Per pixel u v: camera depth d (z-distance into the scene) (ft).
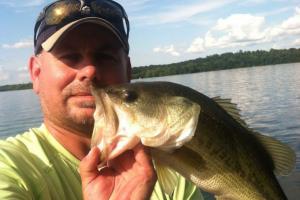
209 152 1.18
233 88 17.22
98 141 1.08
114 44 1.44
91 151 1.02
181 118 1.10
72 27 1.37
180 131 1.10
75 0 1.43
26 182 1.19
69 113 1.37
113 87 1.15
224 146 1.21
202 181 1.18
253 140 1.30
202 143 1.17
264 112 10.02
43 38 1.42
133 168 1.03
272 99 12.34
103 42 1.42
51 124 1.41
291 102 11.28
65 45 1.38
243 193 1.25
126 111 1.11
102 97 1.13
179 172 1.16
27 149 1.34
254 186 1.27
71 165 1.36
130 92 1.13
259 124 8.50
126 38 1.54
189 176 1.16
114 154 1.04
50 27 1.41
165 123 1.11
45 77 1.42
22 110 15.71
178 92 1.18
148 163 1.03
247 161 1.26
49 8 1.44
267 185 1.30
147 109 1.12
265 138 1.32
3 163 1.19
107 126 1.09
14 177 1.17
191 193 1.58
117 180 1.02
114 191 1.00
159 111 1.11
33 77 1.57
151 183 1.01
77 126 1.38
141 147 1.07
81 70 1.37
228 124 1.24
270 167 1.33
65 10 1.41
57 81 1.38
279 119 8.78
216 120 1.21
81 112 1.36
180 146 1.10
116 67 1.45
